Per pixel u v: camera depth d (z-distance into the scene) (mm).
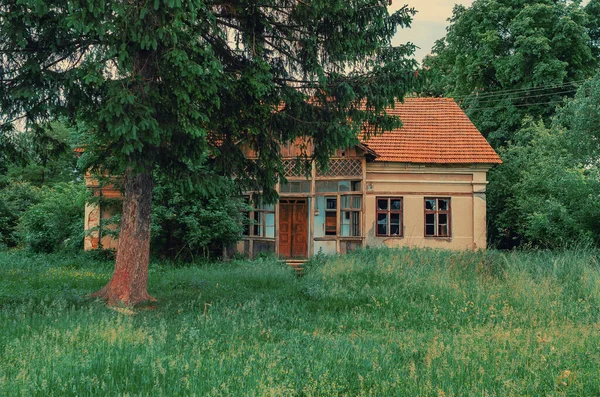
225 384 5051
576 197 17031
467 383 5391
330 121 11219
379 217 20938
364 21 10492
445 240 20781
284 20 10969
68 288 11867
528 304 10414
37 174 35031
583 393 5262
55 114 9930
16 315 8469
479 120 28812
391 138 21781
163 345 6613
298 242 21797
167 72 9008
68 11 8383
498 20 28422
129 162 8875
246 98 10828
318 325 9086
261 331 8141
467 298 11180
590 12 29141
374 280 13227
